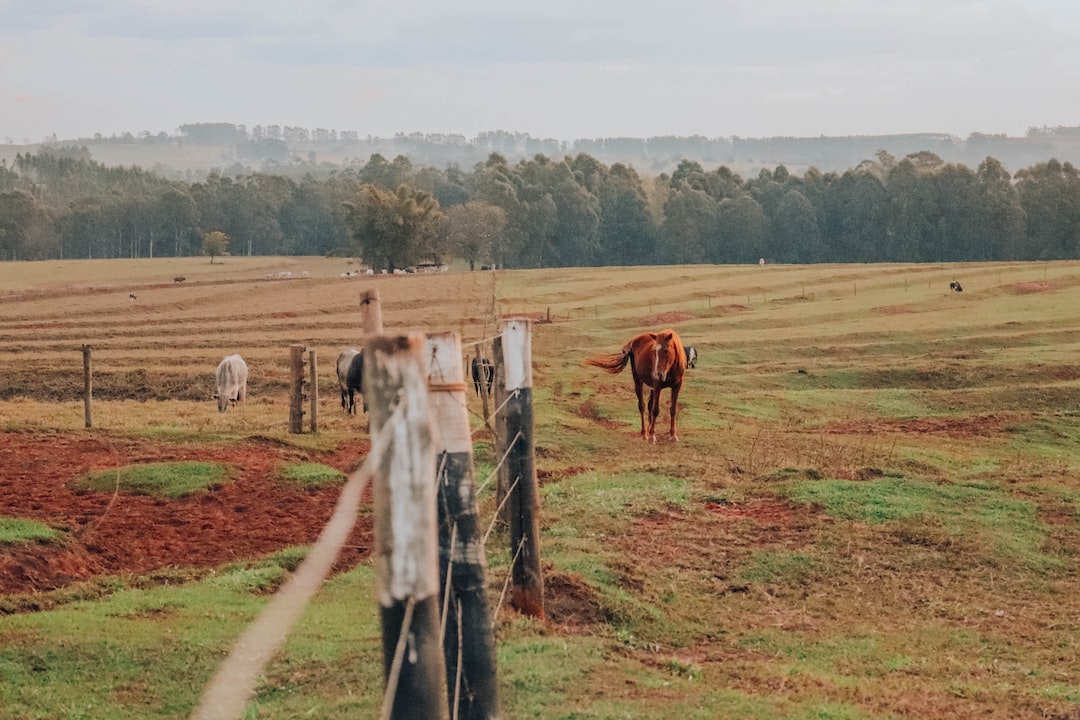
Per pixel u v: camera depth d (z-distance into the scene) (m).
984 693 8.25
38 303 70.50
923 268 88.38
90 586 10.59
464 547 4.79
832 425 26.97
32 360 42.19
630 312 62.31
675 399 21.28
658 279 86.12
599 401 28.48
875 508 14.21
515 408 8.41
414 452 3.31
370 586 10.28
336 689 7.16
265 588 10.56
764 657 9.20
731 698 7.40
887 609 10.95
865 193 141.12
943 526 13.62
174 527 13.03
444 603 4.66
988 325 51.56
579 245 136.25
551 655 7.91
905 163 140.00
